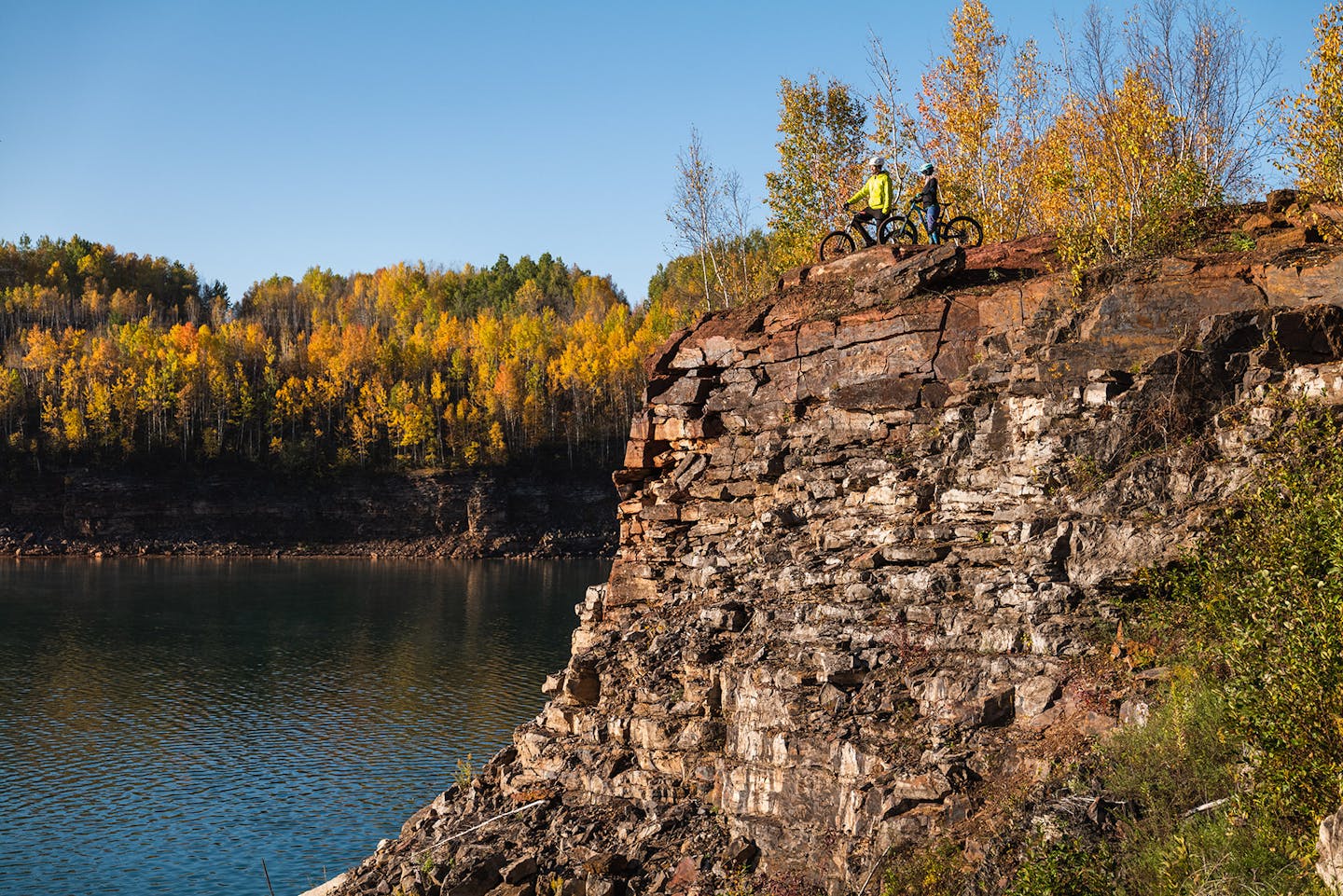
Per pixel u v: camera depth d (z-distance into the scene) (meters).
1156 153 23.41
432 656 81.56
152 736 59.44
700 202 48.66
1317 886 8.35
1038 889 9.80
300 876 39.69
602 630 21.34
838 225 42.78
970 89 36.72
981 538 15.71
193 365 189.62
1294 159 20.50
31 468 175.00
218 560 164.12
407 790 49.84
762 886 13.34
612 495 185.88
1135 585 13.52
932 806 12.28
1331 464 12.41
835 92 44.38
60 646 85.62
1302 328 15.08
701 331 22.88
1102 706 12.10
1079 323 17.12
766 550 18.56
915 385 19.11
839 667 14.54
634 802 15.96
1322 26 20.12
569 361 198.88
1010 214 34.66
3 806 47.88
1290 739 9.37
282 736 59.25
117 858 41.62
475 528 177.12
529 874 15.30
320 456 184.88
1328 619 9.66
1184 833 9.74
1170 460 14.54
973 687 13.32
